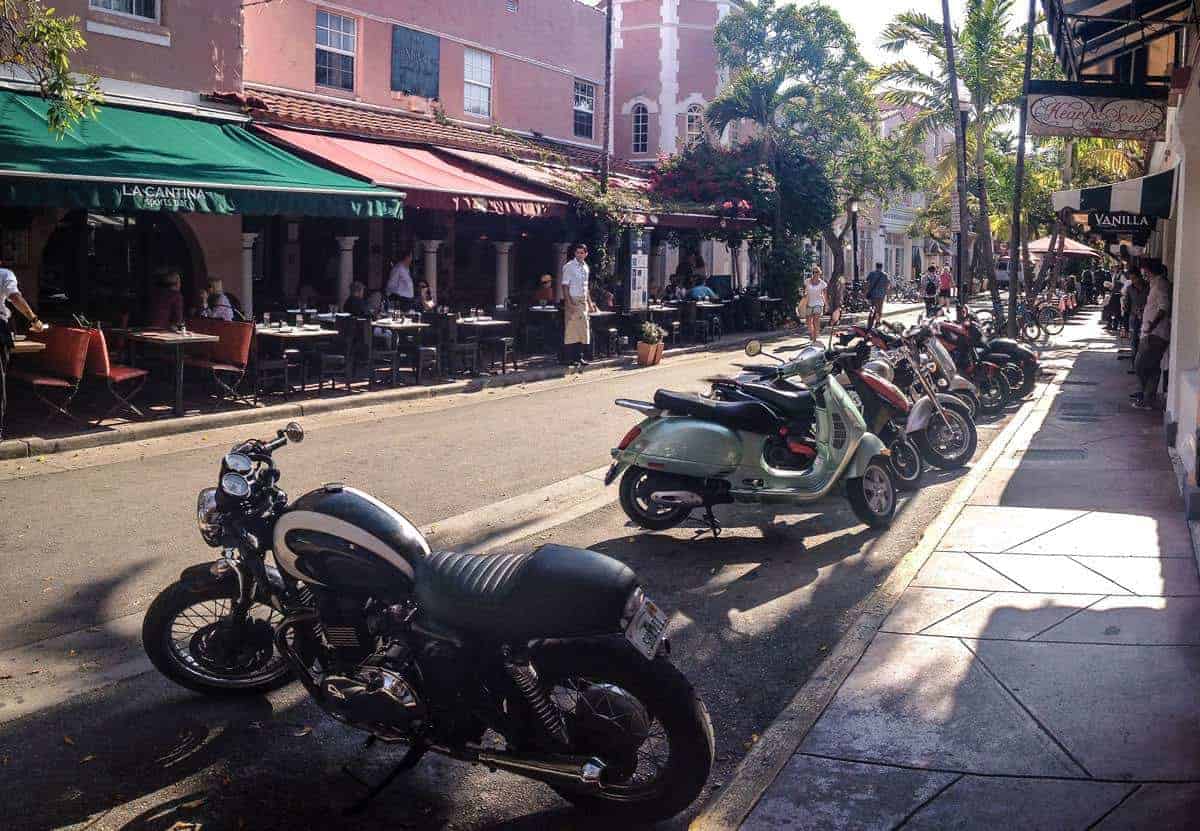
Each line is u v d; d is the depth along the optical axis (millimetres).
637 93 34406
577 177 23000
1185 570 6426
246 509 4637
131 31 15031
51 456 10125
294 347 15289
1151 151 20016
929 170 37688
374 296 18922
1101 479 9070
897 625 5676
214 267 16453
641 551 7559
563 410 13867
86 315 15523
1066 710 4555
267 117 17188
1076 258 44875
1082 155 27547
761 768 4180
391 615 3963
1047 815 3742
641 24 34156
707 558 7398
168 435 11336
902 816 3791
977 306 41469
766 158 30156
